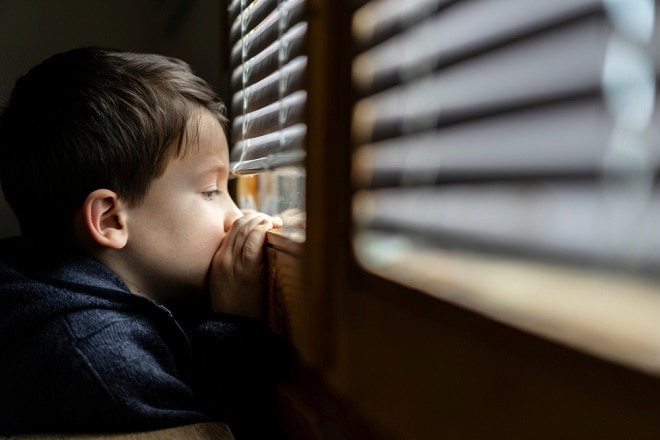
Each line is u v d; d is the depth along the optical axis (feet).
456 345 1.10
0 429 2.10
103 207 2.42
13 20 4.40
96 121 2.41
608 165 0.81
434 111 1.18
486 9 1.03
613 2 0.81
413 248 1.36
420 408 1.22
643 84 0.83
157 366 2.20
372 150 1.44
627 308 0.92
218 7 3.38
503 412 0.99
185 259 2.55
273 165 2.15
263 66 2.40
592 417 0.83
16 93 2.62
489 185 1.02
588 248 0.85
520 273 1.09
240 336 2.33
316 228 1.63
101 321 2.14
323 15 1.59
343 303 1.53
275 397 2.28
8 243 2.84
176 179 2.51
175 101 2.52
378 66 1.40
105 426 2.05
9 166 2.57
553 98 0.87
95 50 2.67
